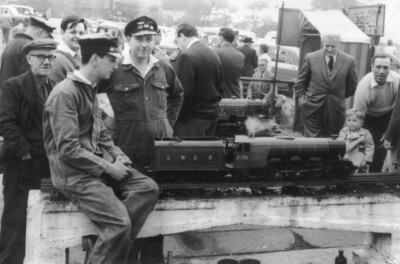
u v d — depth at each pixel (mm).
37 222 3773
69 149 3480
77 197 3605
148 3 13102
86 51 3605
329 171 4453
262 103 8055
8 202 4551
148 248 4336
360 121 5559
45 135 3709
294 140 4367
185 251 5211
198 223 4051
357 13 10320
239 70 8156
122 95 4441
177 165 4074
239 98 8297
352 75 6809
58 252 3826
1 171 4523
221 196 4137
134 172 3824
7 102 4426
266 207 4164
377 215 4453
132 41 4348
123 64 4426
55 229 3795
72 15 5422
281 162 4316
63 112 3488
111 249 3527
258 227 5953
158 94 4562
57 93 3525
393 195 4461
